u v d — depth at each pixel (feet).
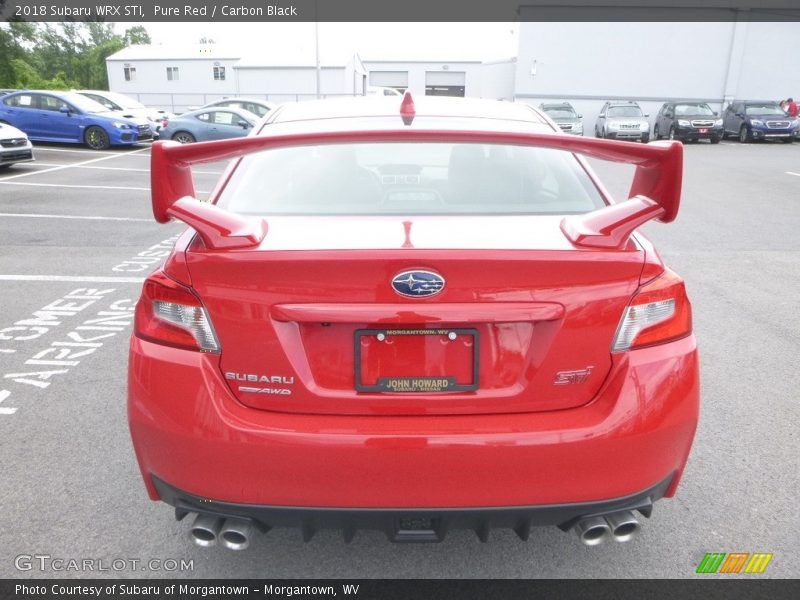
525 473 5.97
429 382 6.10
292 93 126.21
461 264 5.82
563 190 8.20
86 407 11.60
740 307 17.31
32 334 15.17
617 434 6.03
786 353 14.21
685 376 6.35
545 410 6.18
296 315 5.93
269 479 5.98
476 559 7.89
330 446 5.88
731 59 101.24
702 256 22.81
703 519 8.59
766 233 26.73
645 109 104.12
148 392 6.20
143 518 8.56
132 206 32.65
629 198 6.78
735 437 10.65
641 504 6.38
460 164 8.68
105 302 17.53
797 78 102.94
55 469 9.64
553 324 6.04
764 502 8.95
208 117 63.05
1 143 43.75
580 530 6.40
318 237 6.40
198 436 6.02
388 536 6.28
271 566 7.77
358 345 6.03
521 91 104.78
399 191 8.15
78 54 281.95
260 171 8.48
